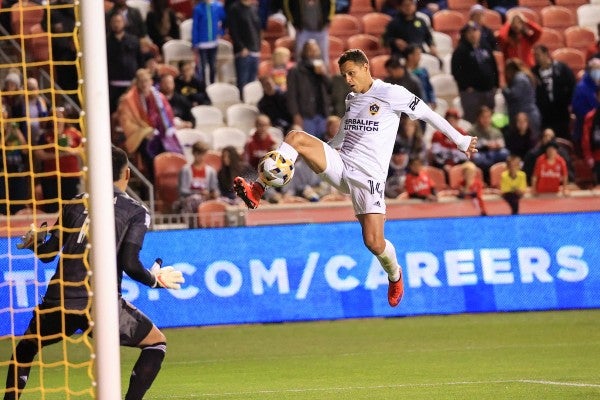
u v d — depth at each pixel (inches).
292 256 1448.1
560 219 1518.2
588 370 954.7
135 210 682.8
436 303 1480.1
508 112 1797.5
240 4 1857.8
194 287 1412.4
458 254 1491.1
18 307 1321.4
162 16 1898.4
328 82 1728.6
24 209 1456.7
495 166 1736.0
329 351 1167.0
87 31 607.2
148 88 1620.3
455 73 1868.8
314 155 795.4
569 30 2183.8
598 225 1524.4
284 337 1306.6
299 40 1839.3
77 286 679.1
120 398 612.1
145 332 698.8
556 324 1352.1
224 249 1428.4
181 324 1402.6
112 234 610.5
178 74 1813.5
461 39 1860.2
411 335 1286.9
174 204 1555.1
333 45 2047.2
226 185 1578.5
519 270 1502.2
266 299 1434.5
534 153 1705.2
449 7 2214.6
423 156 1676.9
